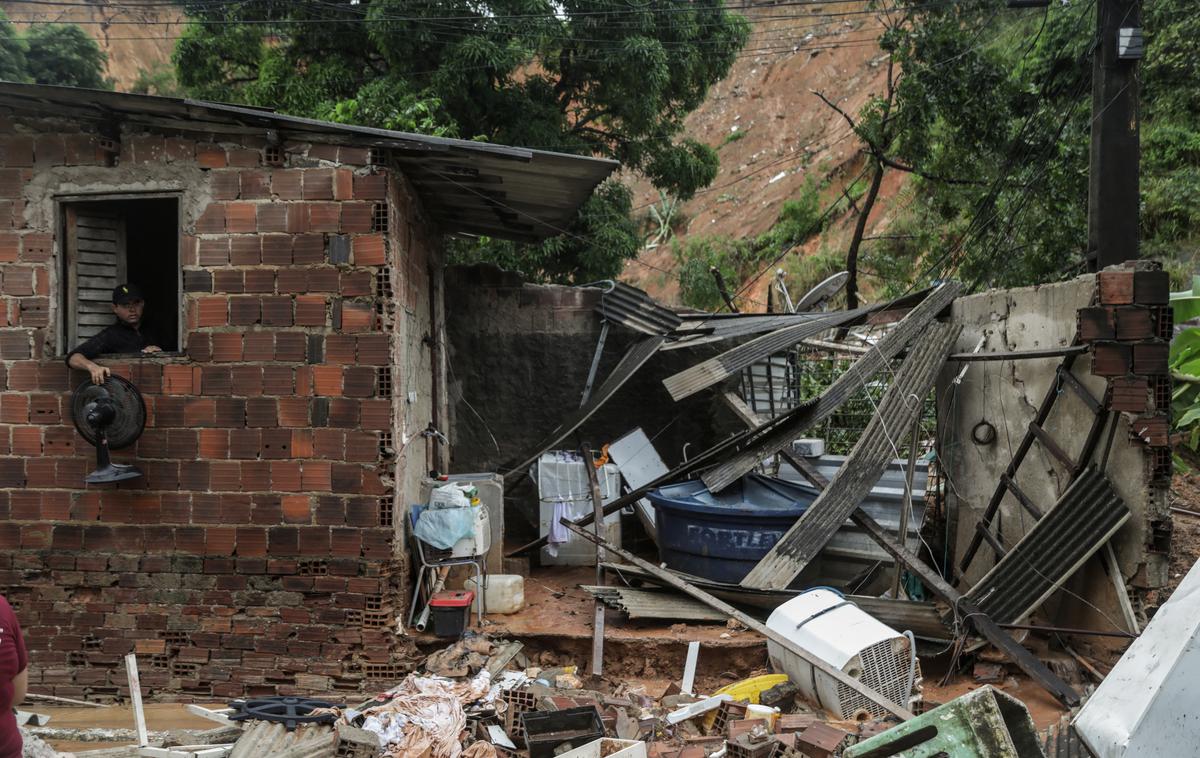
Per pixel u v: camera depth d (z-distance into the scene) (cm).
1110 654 561
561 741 455
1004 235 1252
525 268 1465
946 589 613
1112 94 800
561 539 784
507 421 898
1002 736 276
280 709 511
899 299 800
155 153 595
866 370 722
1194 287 891
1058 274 1218
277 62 1440
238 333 589
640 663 610
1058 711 524
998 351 686
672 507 701
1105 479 564
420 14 1316
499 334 902
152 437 593
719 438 892
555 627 634
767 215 2956
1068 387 591
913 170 1424
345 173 582
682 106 1653
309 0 1445
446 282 899
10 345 599
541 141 1430
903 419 688
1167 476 542
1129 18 792
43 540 600
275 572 588
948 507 756
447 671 558
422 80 1356
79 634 598
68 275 606
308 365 586
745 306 2356
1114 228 801
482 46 1297
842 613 548
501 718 502
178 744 480
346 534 585
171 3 1592
